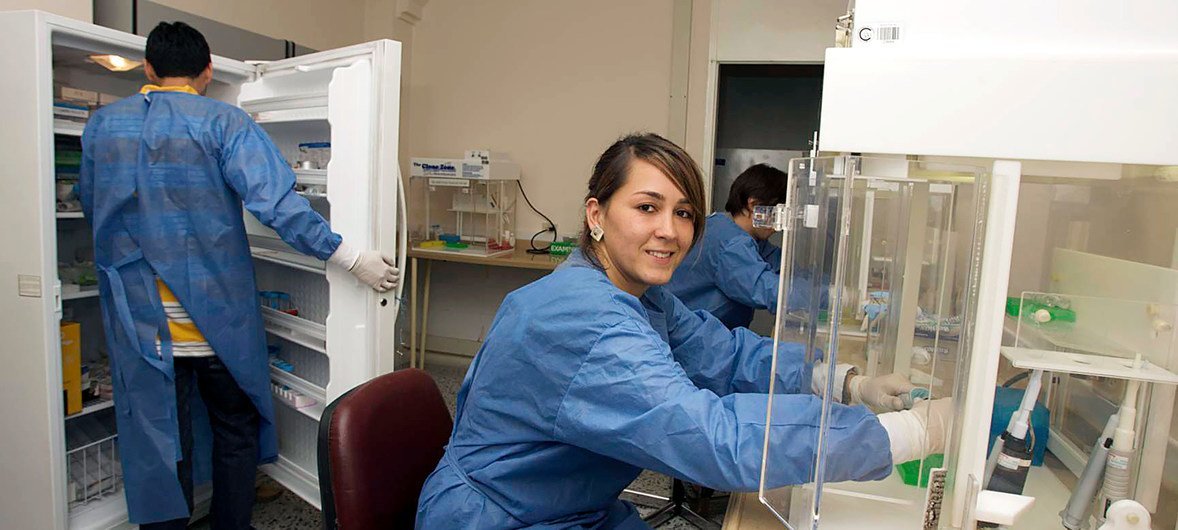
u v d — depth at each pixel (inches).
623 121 155.0
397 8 161.5
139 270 69.5
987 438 26.5
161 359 70.2
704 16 139.9
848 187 26.6
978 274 25.9
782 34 133.0
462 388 45.7
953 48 26.0
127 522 79.3
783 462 30.1
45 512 71.6
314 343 80.9
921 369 29.0
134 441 71.5
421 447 48.4
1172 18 24.6
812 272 29.7
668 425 31.6
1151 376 29.4
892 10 26.4
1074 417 35.0
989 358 25.9
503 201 160.7
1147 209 30.0
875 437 29.0
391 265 74.2
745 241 82.5
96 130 69.9
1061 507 33.0
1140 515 27.8
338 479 41.1
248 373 74.1
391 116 72.1
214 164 69.2
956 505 27.1
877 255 28.3
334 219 72.5
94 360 90.7
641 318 36.8
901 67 25.9
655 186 39.3
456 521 40.4
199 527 86.4
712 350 51.4
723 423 31.3
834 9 129.3
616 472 41.3
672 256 40.8
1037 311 32.1
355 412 43.0
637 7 151.1
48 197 68.1
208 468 88.3
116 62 80.4
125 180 68.3
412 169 153.9
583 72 157.0
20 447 71.6
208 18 115.7
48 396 69.7
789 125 173.2
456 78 167.3
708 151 142.7
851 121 26.4
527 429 38.6
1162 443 30.8
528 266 137.2
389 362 76.6
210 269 70.6
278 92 87.5
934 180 27.0
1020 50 25.5
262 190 67.8
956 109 25.6
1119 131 24.8
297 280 91.3
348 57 74.0
